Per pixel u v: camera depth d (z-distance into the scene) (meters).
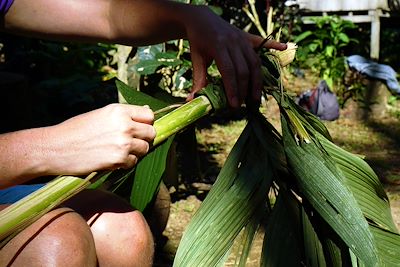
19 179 0.82
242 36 0.97
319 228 0.96
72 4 1.11
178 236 2.20
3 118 2.80
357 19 5.00
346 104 4.23
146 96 1.18
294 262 0.91
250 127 1.01
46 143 0.82
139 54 2.44
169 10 1.02
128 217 0.88
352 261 0.94
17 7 1.10
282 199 0.96
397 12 5.06
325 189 0.93
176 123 0.93
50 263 0.76
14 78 2.87
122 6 1.07
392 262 0.92
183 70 2.44
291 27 4.61
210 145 3.34
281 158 1.01
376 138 3.72
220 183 0.96
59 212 0.80
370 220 1.00
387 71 4.27
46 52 4.04
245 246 0.91
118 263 0.86
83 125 0.82
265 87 1.06
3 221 0.76
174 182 1.54
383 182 2.94
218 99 0.97
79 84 3.76
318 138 1.06
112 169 0.82
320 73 4.59
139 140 0.82
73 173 0.81
